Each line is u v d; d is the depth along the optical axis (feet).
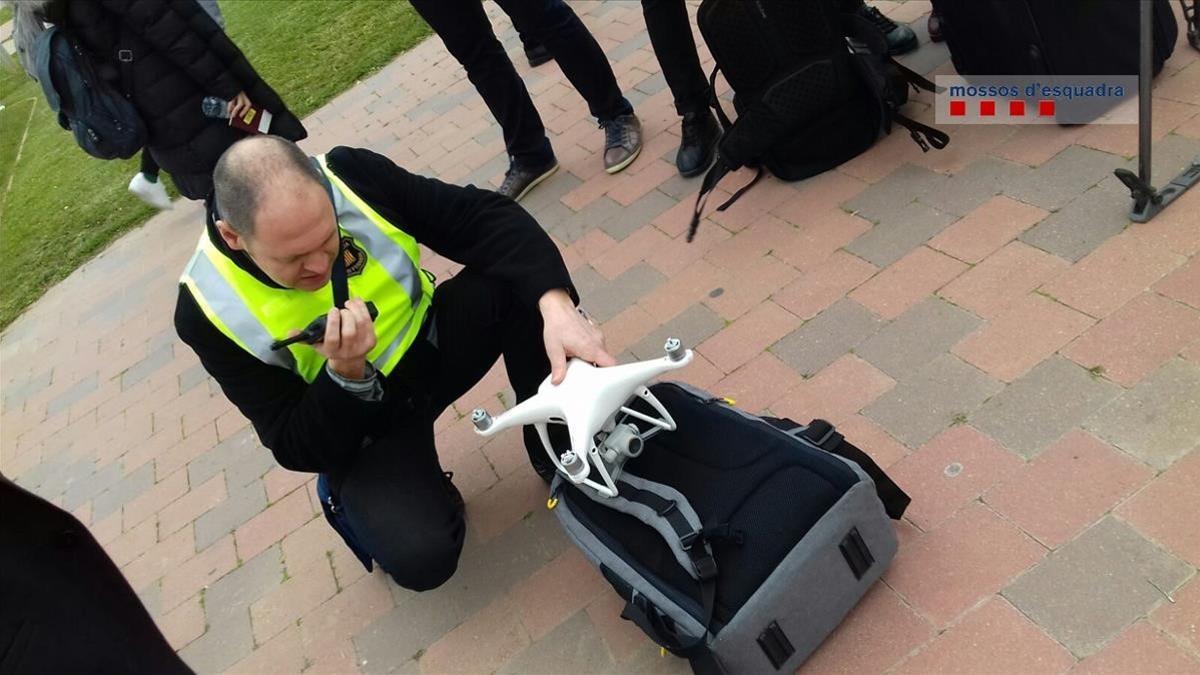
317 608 7.65
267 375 5.97
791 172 9.60
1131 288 6.75
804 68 8.84
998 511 5.89
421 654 6.88
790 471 5.44
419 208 6.58
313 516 8.68
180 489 9.87
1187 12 8.67
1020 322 6.96
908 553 5.91
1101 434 5.99
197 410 11.20
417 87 17.79
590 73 10.90
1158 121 8.08
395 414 6.54
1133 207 7.25
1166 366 6.14
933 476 6.28
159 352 13.05
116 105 10.19
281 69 22.56
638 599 5.43
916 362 7.11
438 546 6.11
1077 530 5.57
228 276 5.67
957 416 6.57
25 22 9.78
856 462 5.73
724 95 11.75
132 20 9.70
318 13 25.95
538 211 11.44
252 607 7.93
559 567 7.03
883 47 9.21
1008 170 8.36
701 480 5.66
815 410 7.15
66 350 14.38
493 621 6.86
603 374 5.68
